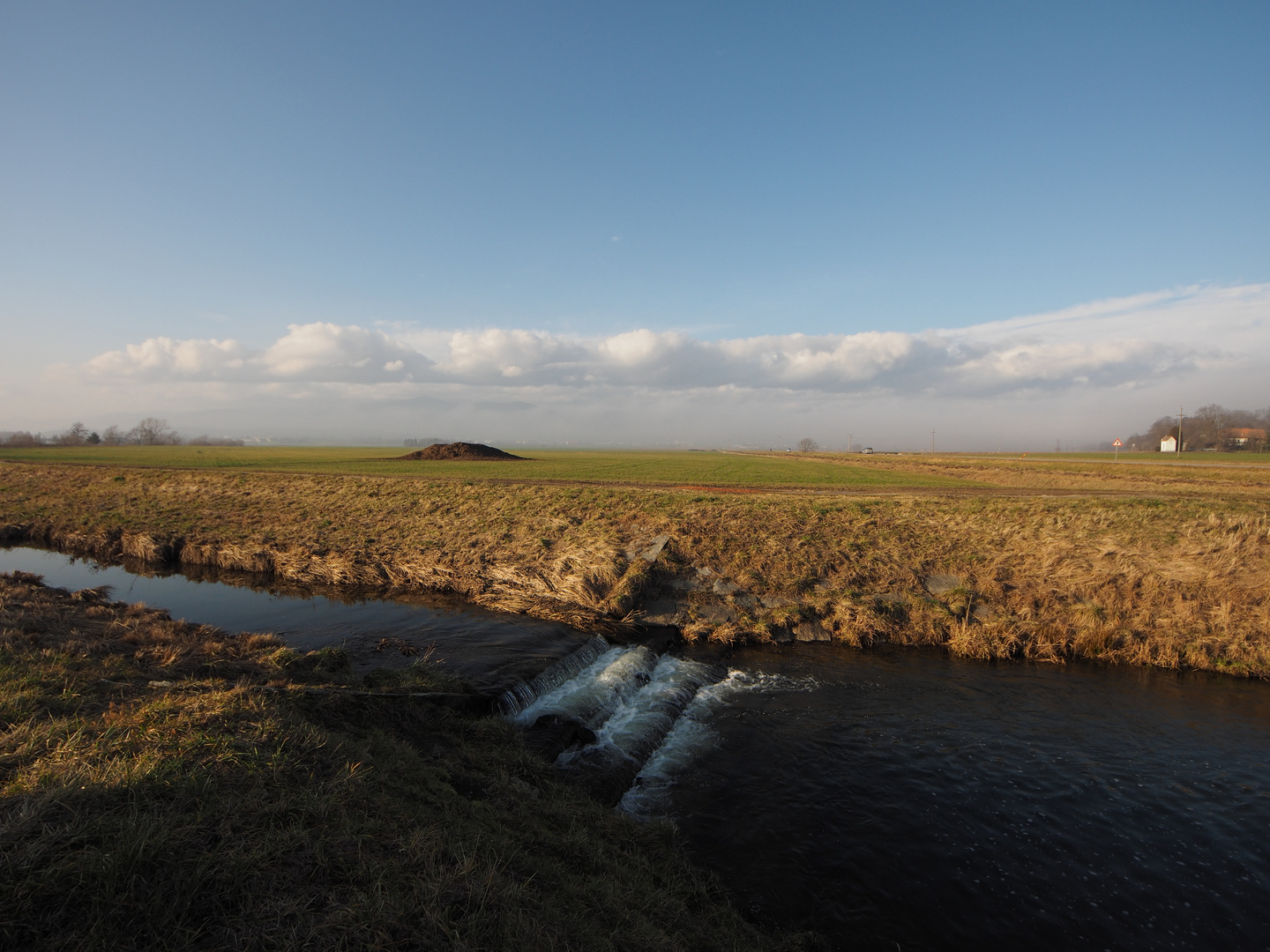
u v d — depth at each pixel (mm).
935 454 174750
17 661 10734
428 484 43312
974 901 9867
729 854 10859
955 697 17594
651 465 82188
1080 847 11125
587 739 14438
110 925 4828
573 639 19828
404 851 6648
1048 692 18016
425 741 11789
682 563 26031
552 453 163375
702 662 19938
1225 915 9641
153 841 5621
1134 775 13461
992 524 29438
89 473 50312
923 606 23078
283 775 7488
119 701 9375
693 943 7707
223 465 67500
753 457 139625
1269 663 19297
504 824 8992
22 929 4633
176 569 28609
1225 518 27734
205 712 8773
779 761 13992
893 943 9039
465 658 17359
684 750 14500
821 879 10273
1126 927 9398
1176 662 19906
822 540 27812
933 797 12602
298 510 36469
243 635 17031
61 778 6469
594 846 9297
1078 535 27531
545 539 28953
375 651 17719
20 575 21500
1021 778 13281
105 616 17344
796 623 22750
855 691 18031
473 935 5609
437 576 25797
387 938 5246
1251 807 12312
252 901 5387
